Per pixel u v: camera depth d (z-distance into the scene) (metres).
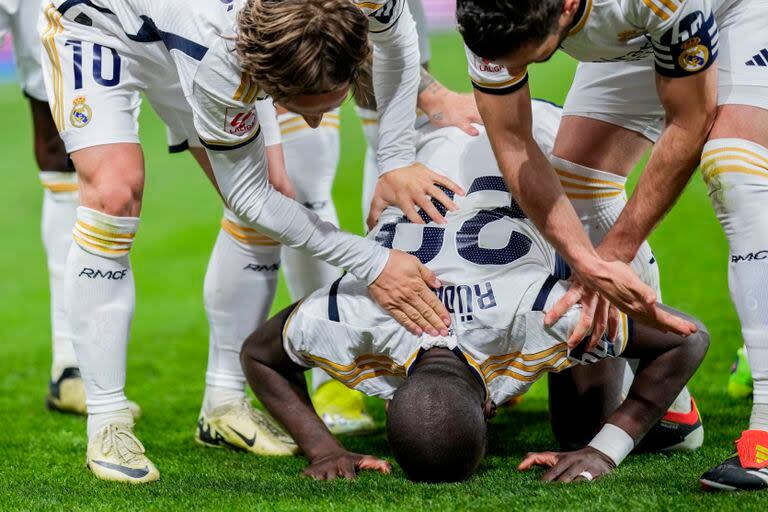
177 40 5.28
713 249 14.40
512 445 6.75
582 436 6.30
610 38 5.11
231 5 5.16
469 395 5.19
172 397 9.02
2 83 33.38
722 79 5.42
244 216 5.68
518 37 4.63
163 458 6.70
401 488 5.28
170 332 12.27
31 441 7.40
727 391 8.04
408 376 5.46
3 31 8.05
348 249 5.54
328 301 5.69
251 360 6.02
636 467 5.76
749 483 5.02
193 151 6.88
